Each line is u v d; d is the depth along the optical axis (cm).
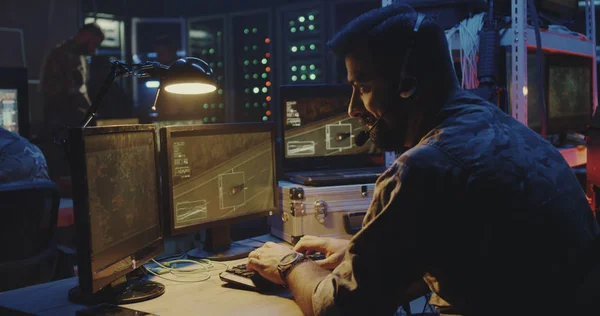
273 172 230
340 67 480
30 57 544
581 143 288
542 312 116
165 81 185
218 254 209
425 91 130
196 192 202
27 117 341
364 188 233
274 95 512
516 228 116
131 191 168
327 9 481
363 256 122
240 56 528
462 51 242
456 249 121
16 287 234
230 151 213
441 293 130
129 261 165
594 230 123
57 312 152
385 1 260
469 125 124
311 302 140
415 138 135
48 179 247
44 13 547
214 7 535
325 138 267
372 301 121
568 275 114
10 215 227
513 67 231
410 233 119
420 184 118
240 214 217
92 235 146
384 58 129
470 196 117
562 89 278
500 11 252
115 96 499
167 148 192
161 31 558
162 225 188
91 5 554
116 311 147
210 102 530
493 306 120
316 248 181
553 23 284
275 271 160
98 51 552
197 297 164
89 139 147
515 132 127
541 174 120
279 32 503
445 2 250
